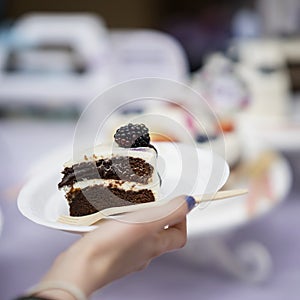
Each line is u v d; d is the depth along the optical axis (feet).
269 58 4.48
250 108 4.33
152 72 5.02
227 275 3.15
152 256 1.69
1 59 5.13
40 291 1.49
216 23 6.18
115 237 1.60
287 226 3.67
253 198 3.14
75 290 1.49
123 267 1.62
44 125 4.95
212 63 4.58
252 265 3.20
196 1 7.06
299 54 5.09
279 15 5.45
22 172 3.63
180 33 6.11
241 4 6.48
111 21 7.30
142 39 5.23
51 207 1.83
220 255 3.19
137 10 7.23
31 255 3.19
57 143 4.35
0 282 2.96
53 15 7.01
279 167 3.67
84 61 5.13
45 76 5.07
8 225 3.38
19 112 5.17
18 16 7.18
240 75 4.38
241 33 5.57
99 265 1.57
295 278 3.11
